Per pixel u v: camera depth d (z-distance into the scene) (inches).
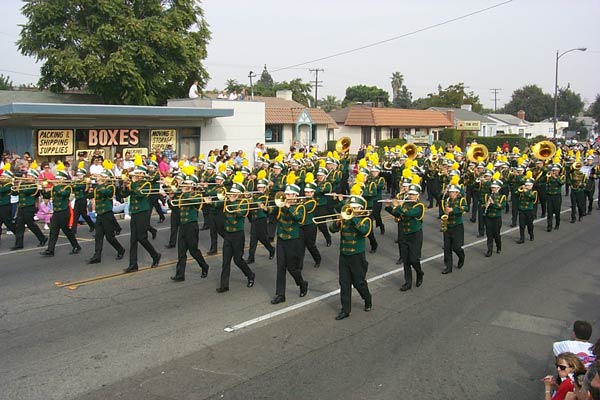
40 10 1079.6
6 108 788.0
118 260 524.1
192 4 1248.2
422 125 2068.2
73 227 587.8
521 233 625.3
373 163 647.8
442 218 492.4
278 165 649.0
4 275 467.2
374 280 467.8
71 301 400.8
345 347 322.7
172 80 1248.2
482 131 2652.6
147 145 1023.6
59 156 889.5
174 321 361.7
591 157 948.6
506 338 341.1
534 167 813.2
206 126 1121.4
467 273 493.4
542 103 4256.9
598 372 187.2
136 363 297.6
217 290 427.2
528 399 265.9
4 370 287.9
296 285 450.3
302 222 402.0
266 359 304.5
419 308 395.5
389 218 772.6
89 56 1072.8
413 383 279.1
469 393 270.4
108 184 514.6
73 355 307.3
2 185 583.8
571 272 499.5
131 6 1160.2
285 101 1829.5
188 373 286.4
